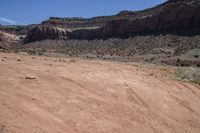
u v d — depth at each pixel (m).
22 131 9.60
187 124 15.27
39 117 11.12
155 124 13.96
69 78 17.70
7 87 13.45
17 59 23.34
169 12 92.62
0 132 8.93
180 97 19.88
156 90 19.84
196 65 47.50
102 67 25.39
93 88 16.75
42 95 13.54
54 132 10.37
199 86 24.69
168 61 52.44
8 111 10.76
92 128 11.73
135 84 19.94
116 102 15.38
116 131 12.09
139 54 72.06
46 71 18.75
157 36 87.50
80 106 13.47
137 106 15.68
